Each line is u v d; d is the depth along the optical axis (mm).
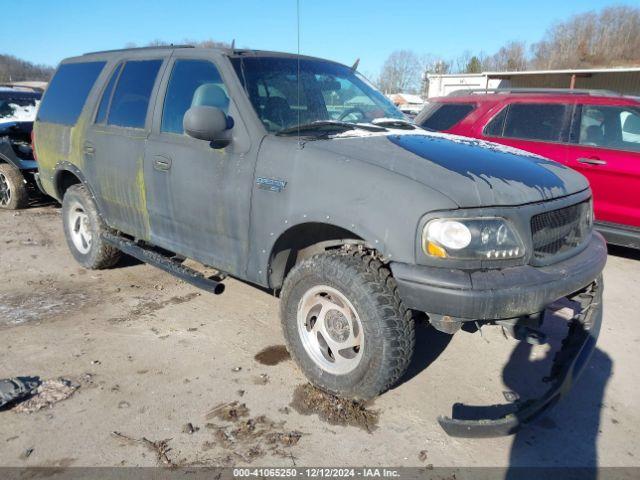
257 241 3355
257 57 3820
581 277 2916
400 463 2723
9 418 2982
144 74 4301
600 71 26891
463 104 7066
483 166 3020
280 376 3465
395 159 2953
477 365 3695
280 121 3479
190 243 3902
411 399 3271
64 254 5922
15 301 4590
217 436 2875
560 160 6105
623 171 5656
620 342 4102
